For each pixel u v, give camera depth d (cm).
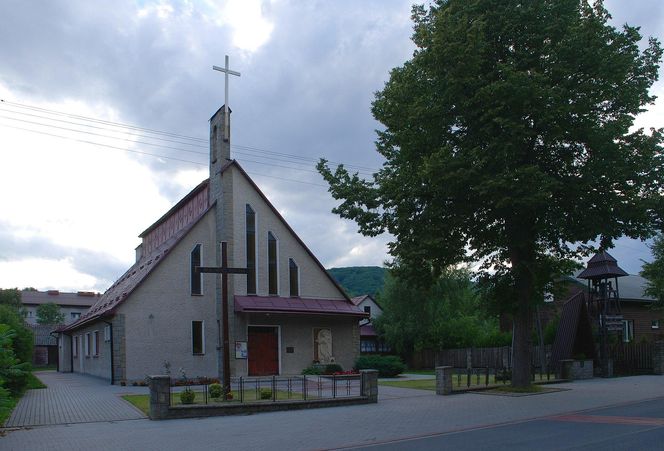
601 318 3247
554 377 2966
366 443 1237
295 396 2153
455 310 5169
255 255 3228
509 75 1959
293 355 3284
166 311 3008
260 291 3206
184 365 3011
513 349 2442
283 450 1181
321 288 3444
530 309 2434
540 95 1973
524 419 1568
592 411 1716
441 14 2108
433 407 1902
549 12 2150
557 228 2236
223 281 2011
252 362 3167
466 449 1109
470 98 2111
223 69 3167
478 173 2031
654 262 3981
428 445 1177
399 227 2314
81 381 3158
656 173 2172
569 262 2531
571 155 2245
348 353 3488
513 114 2033
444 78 2103
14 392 2155
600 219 2175
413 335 4981
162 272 3030
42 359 6675
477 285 2470
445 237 2212
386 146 2508
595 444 1119
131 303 2934
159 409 1686
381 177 2503
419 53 2223
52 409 1912
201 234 3172
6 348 1642
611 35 2183
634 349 3372
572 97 2106
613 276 3372
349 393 2270
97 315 3064
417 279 2397
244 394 2183
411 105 2173
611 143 2119
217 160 3241
